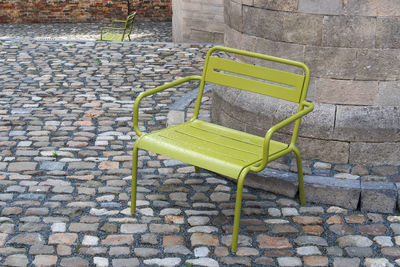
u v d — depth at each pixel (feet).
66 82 20.51
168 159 14.35
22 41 26.16
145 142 11.28
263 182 12.66
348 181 12.17
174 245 10.70
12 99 18.54
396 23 12.01
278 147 11.33
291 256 10.44
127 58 23.85
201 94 12.57
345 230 11.28
